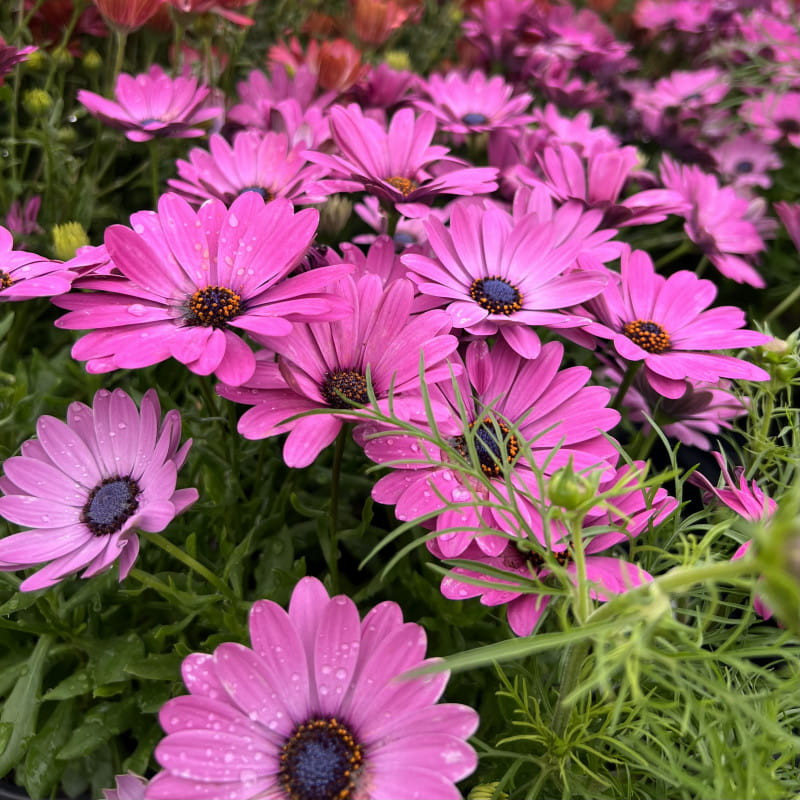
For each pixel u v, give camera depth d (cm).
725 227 38
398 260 28
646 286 28
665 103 52
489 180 31
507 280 27
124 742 27
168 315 22
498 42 50
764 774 17
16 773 27
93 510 22
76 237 29
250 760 18
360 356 23
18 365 31
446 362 22
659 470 39
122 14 35
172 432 22
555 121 42
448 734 17
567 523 18
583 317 25
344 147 30
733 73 47
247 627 25
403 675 15
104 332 21
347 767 18
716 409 29
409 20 52
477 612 26
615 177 32
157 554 28
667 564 24
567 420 24
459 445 24
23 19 41
